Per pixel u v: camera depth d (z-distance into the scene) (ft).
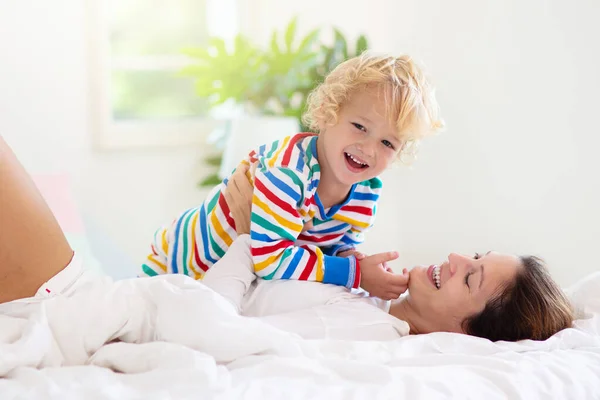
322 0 10.52
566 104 7.63
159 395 2.93
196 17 11.16
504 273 4.51
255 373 3.27
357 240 4.98
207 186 10.59
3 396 2.80
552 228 7.91
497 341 4.27
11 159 3.77
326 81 4.56
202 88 9.95
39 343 3.20
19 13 9.47
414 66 4.44
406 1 9.41
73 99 9.94
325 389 3.17
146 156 10.53
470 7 8.63
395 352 3.83
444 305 4.58
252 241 4.39
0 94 9.53
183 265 4.97
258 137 9.16
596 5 7.25
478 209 8.81
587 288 5.02
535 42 7.93
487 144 8.61
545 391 3.44
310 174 4.42
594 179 7.39
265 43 11.09
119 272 6.78
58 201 8.01
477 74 8.65
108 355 3.30
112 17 10.74
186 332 3.44
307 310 4.33
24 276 3.72
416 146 4.69
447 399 3.22
